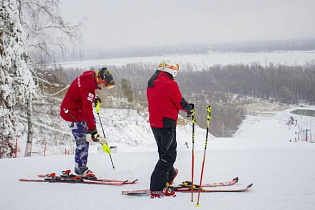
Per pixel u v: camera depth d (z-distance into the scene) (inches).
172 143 129.0
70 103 148.4
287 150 225.8
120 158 201.2
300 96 4520.2
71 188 142.3
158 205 116.3
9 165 190.1
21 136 671.8
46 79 582.6
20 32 457.4
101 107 1147.3
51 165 189.3
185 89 4579.2
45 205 122.5
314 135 2192.4
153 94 130.3
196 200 121.0
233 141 895.7
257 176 156.3
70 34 553.3
